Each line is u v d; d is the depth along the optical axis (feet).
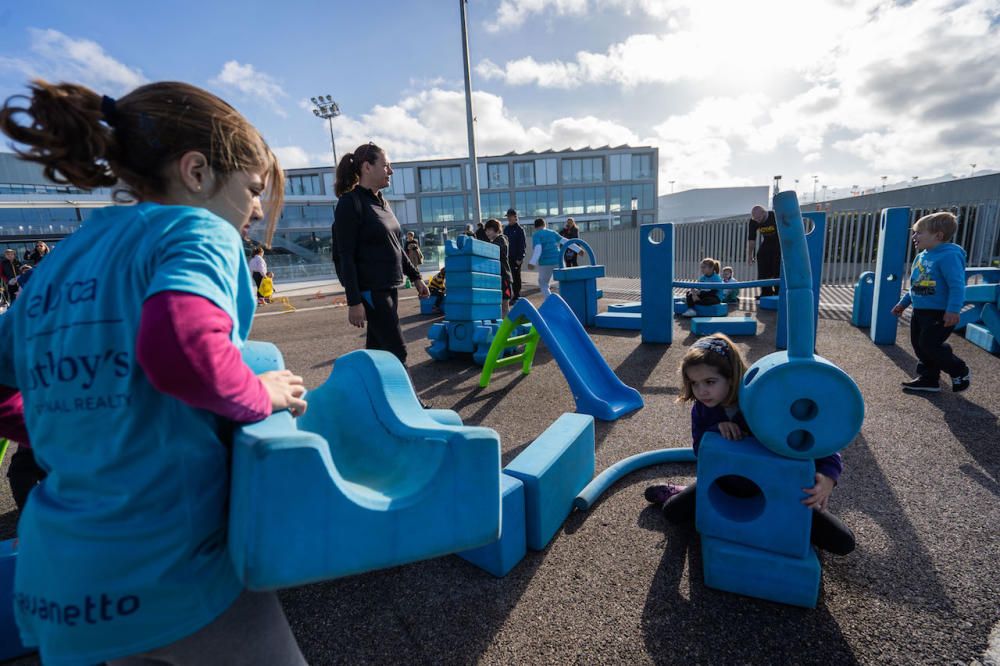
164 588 2.46
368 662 5.23
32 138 2.63
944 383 13.25
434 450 3.28
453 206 176.86
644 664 5.04
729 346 6.37
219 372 2.34
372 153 11.40
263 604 3.00
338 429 4.20
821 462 5.75
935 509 7.47
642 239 20.03
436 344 19.63
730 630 5.41
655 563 6.58
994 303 15.58
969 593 5.75
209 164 2.98
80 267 2.66
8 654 5.59
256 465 2.45
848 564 6.35
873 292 19.86
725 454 5.89
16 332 2.82
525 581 6.36
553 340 13.11
